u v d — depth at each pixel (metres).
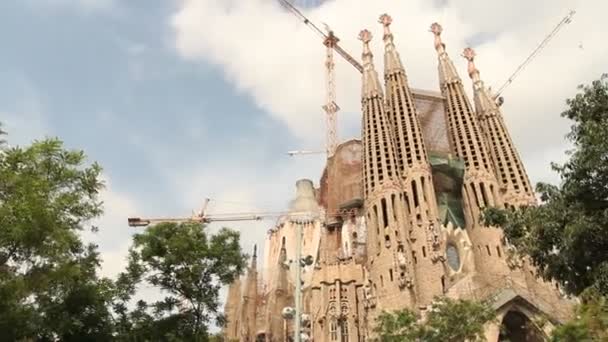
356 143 106.38
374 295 72.50
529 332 64.81
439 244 73.50
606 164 26.94
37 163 27.19
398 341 45.84
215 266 34.53
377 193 79.88
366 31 106.00
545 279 32.06
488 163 88.69
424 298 69.06
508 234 33.28
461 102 98.38
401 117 90.50
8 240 23.17
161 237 34.69
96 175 29.02
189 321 33.03
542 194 31.31
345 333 76.94
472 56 113.94
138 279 33.47
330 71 135.50
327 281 81.56
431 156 89.31
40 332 26.91
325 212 109.12
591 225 26.38
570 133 29.80
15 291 22.84
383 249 74.00
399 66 99.38
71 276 26.06
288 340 79.88
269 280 95.69
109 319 30.80
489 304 50.72
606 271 25.53
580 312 30.23
